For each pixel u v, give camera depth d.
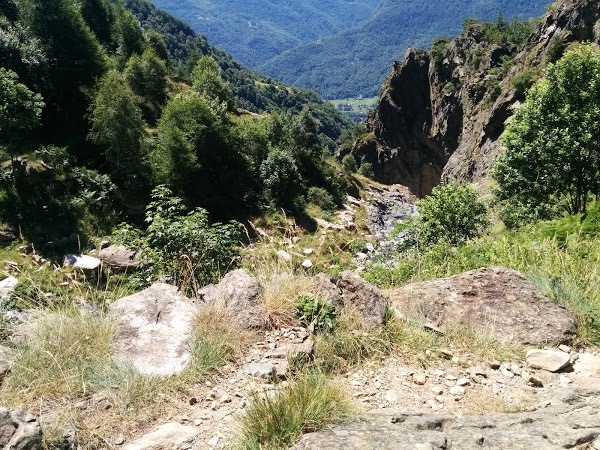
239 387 3.97
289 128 62.91
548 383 4.19
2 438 2.96
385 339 4.68
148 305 4.89
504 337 4.90
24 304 5.13
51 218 30.39
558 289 5.75
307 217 44.12
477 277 5.74
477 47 97.62
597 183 17.05
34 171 32.38
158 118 54.00
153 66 58.22
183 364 4.21
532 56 67.56
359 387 4.09
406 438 2.91
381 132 116.56
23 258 26.03
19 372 3.91
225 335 4.52
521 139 18.38
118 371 4.01
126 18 70.94
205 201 41.28
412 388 4.07
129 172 36.38
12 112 30.91
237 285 5.19
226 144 45.34
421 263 8.98
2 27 46.50
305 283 5.50
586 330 5.04
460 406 3.81
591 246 7.38
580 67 17.16
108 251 15.59
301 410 3.30
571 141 16.77
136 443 3.32
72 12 46.31
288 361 4.24
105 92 35.94
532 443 2.80
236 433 3.26
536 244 7.90
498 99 68.31
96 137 36.66
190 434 3.40
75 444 3.25
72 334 4.39
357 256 13.58
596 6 56.78
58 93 44.03
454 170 80.75
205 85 69.38
